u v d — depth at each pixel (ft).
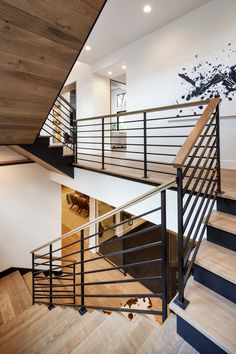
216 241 5.28
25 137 9.18
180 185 3.76
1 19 4.59
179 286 4.01
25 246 14.47
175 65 12.34
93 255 19.10
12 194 13.60
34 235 14.84
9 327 7.29
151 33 13.64
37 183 14.69
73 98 25.27
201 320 3.60
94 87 19.45
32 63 5.81
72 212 29.01
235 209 5.78
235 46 9.86
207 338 3.56
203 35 11.01
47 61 5.93
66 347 5.40
